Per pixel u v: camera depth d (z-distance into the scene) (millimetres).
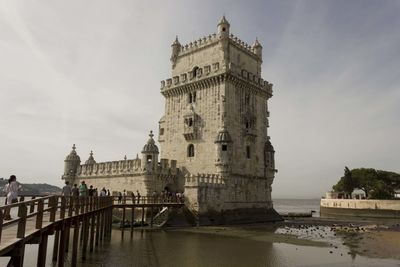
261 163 60625
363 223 64312
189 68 62062
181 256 29125
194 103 58062
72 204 22906
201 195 47750
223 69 54344
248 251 32031
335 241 39656
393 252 32969
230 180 52969
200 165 55156
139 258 28109
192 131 56188
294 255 30875
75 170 70750
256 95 61875
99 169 64375
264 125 62906
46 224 18047
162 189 55094
